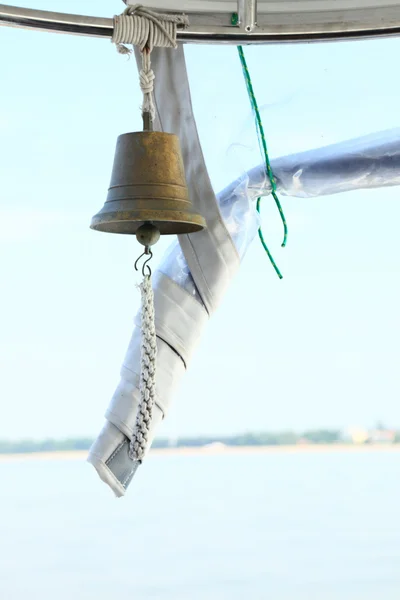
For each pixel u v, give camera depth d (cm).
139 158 243
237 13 265
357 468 1980
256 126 296
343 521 1094
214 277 274
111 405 272
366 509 1199
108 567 848
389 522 1086
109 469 269
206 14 267
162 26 255
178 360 274
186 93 279
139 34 253
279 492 1434
